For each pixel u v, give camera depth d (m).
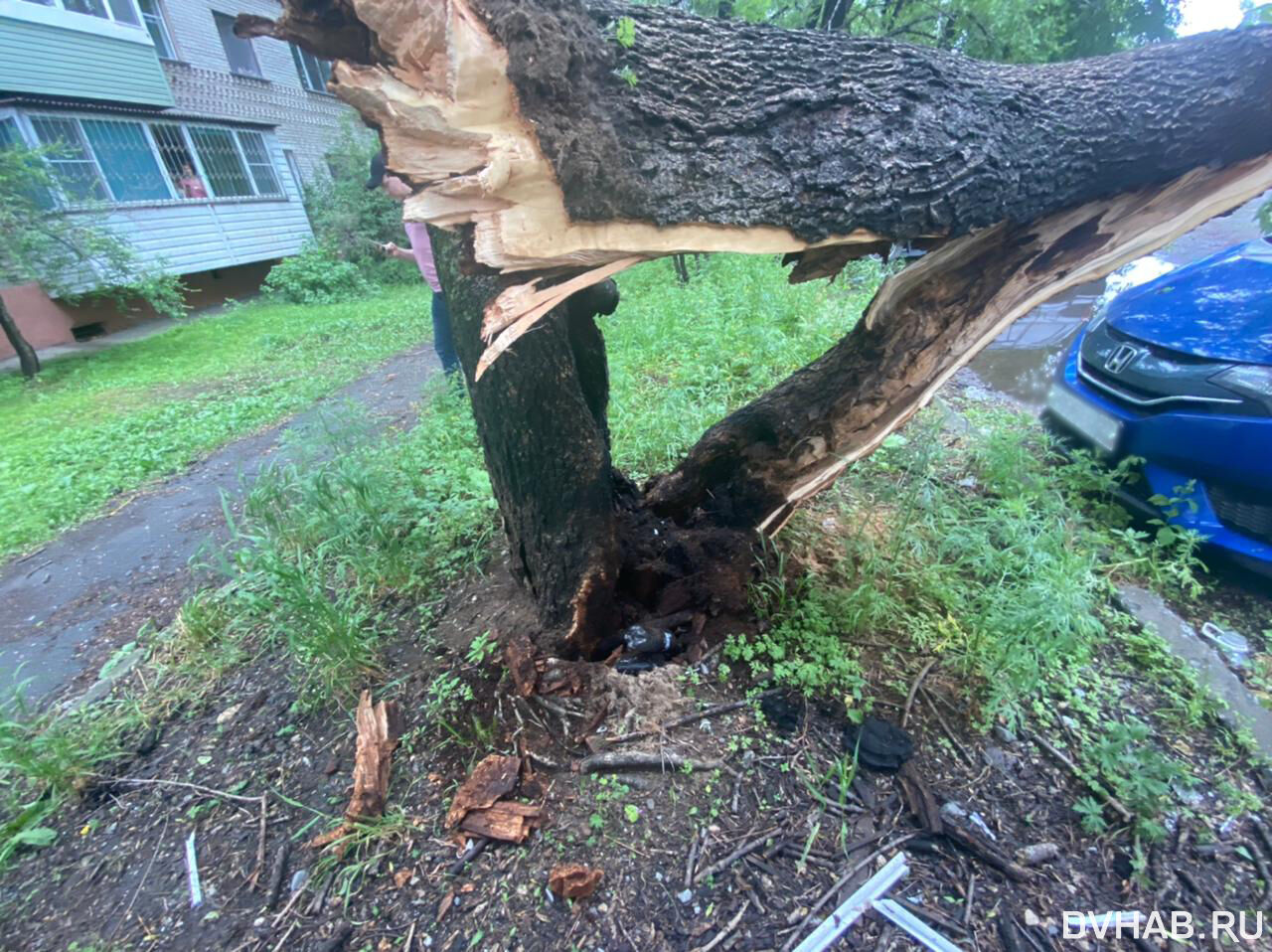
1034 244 2.01
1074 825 1.76
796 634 2.26
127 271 9.27
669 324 5.66
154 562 3.69
